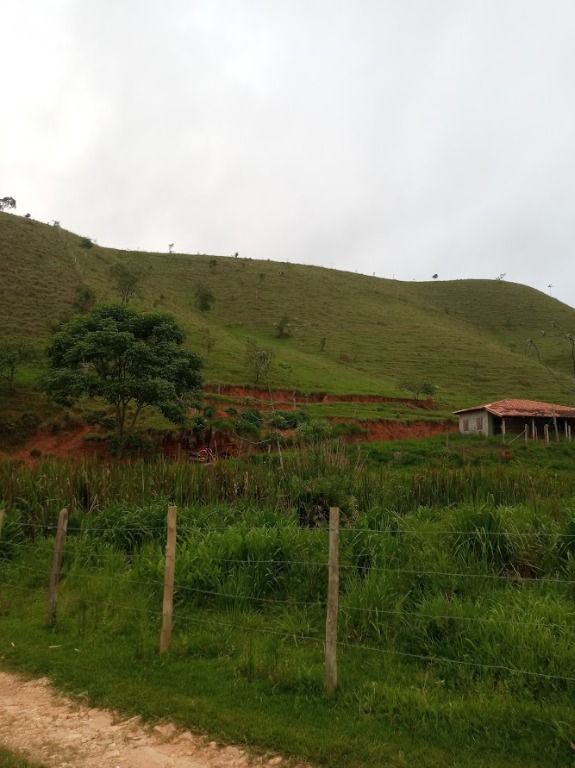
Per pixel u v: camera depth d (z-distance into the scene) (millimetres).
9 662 5938
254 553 7527
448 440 36438
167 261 100750
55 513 11273
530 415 38875
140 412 32625
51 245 69625
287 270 107125
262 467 14070
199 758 4141
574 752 4129
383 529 8742
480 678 5160
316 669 5375
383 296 103062
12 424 29141
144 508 10578
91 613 7168
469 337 83062
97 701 5035
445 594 6613
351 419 39531
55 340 27594
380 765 4004
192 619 6688
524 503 11227
